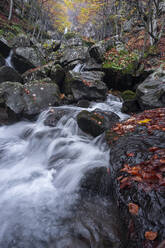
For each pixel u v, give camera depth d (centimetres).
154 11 1477
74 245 186
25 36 1495
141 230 156
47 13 2595
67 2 2361
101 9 2108
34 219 224
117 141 325
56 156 407
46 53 1673
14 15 2375
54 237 196
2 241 193
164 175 182
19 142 515
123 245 173
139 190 183
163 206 153
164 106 556
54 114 626
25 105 649
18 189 292
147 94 630
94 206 244
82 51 1391
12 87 689
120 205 203
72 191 279
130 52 1229
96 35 3144
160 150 235
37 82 790
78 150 412
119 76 1069
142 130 342
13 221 221
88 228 205
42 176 337
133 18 2061
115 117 516
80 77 877
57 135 507
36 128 571
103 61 1170
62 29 3278
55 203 256
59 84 966
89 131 490
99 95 872
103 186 269
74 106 762
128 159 242
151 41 1377
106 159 329
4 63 1175
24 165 384
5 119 628
